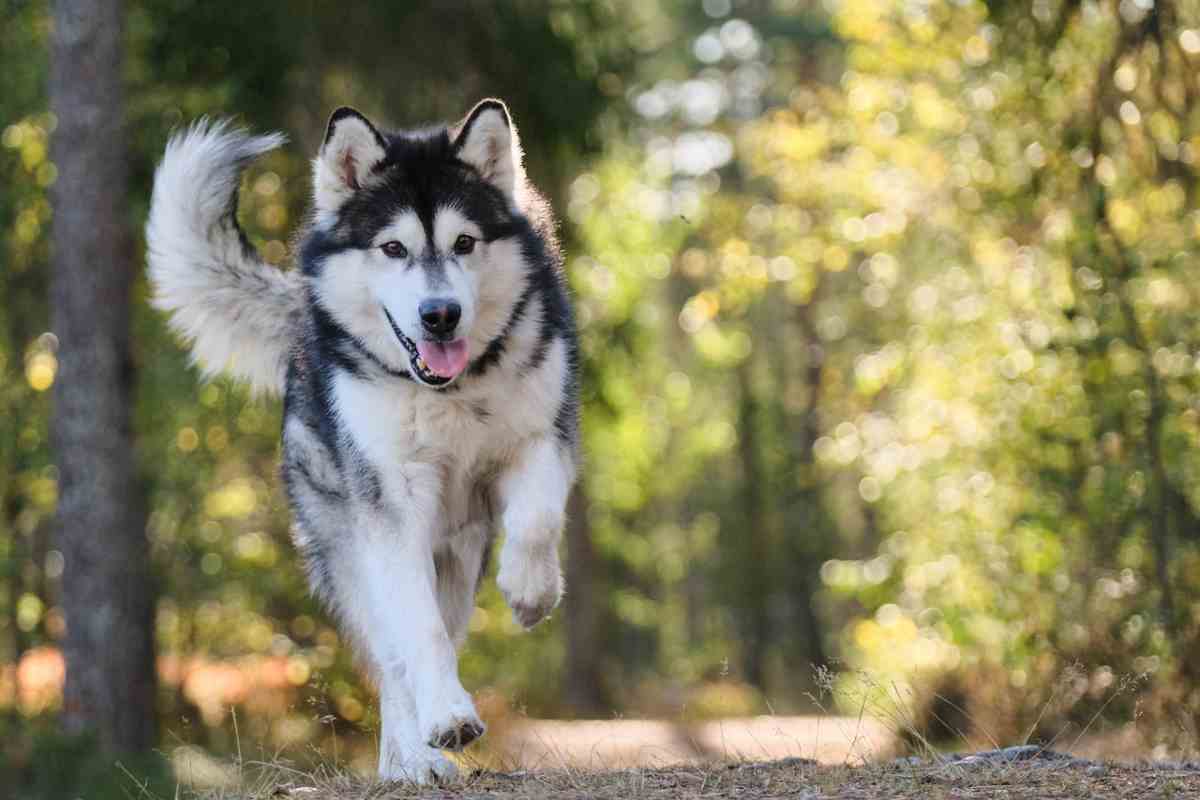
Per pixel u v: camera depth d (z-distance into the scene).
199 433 18.36
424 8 16.88
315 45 16.80
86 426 15.48
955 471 13.85
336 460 7.48
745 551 38.59
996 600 12.74
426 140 7.51
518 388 7.29
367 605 7.38
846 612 37.81
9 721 15.45
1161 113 12.14
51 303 15.83
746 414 37.78
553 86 17.20
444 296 6.94
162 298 8.78
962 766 6.58
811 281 17.62
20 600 18.22
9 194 17.56
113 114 15.48
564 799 6.09
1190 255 12.09
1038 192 13.24
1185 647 11.20
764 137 18.50
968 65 14.55
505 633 22.53
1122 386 12.17
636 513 37.72
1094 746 11.20
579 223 18.83
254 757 14.55
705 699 26.92
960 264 14.72
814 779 6.39
